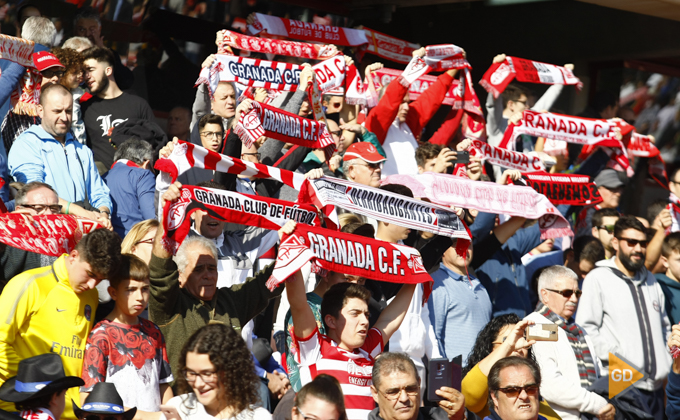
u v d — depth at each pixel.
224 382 12.20
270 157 22.00
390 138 25.80
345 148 24.41
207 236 18.34
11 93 21.14
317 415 12.51
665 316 25.12
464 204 22.16
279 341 18.19
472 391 16.84
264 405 16.42
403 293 17.44
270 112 19.66
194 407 12.45
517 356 16.05
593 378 20.70
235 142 20.08
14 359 13.82
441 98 26.98
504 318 18.14
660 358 23.91
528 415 15.59
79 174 20.47
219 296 16.59
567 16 39.19
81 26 26.95
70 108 20.48
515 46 39.38
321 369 15.57
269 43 24.45
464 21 39.31
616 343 23.75
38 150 20.08
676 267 26.67
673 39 36.81
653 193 39.91
